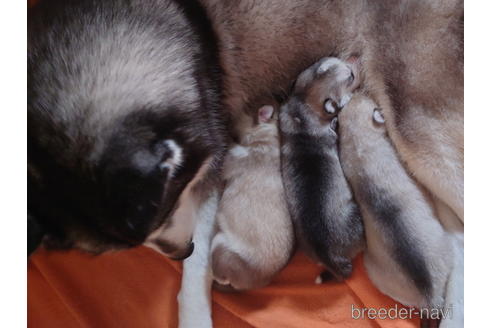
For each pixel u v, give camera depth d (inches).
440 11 28.1
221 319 30.7
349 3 29.1
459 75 28.2
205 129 28.0
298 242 30.4
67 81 25.7
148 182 24.7
